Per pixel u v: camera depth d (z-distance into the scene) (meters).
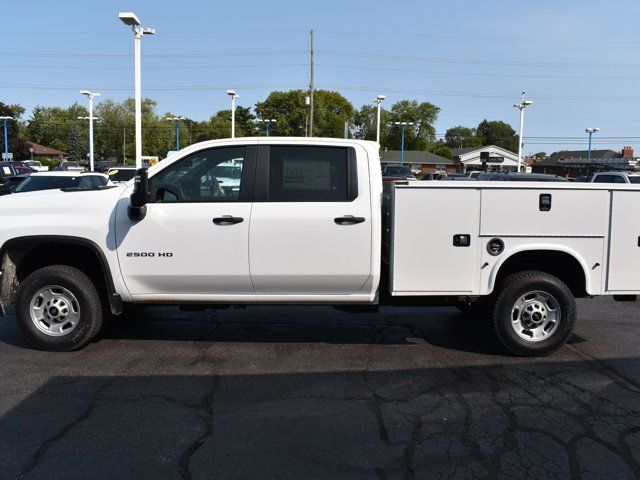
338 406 4.43
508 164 84.75
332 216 5.23
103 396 4.57
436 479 3.41
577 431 4.04
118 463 3.55
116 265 5.34
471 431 4.03
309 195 5.29
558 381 5.00
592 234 5.38
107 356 5.52
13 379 4.91
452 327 6.71
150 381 4.90
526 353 5.55
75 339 5.51
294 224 5.23
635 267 5.45
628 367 5.38
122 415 4.23
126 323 6.69
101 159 106.62
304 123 91.00
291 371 5.18
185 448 3.75
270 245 5.25
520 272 5.58
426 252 5.30
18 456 3.62
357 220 5.24
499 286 5.55
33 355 5.52
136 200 5.09
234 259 5.27
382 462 3.60
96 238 5.33
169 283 5.38
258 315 7.16
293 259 5.27
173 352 5.68
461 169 90.38
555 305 5.52
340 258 5.28
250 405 4.43
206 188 5.39
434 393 4.71
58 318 5.57
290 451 3.72
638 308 7.78
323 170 5.34
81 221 5.34
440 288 5.34
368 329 6.58
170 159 5.36
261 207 5.25
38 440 3.83
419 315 7.28
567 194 5.33
